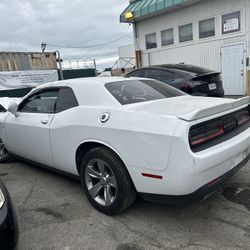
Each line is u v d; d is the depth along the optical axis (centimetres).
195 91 732
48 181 456
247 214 330
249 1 1162
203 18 1317
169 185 280
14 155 520
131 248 281
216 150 287
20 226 329
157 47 1549
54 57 1363
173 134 271
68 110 382
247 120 371
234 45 1238
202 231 303
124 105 338
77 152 371
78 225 326
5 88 1152
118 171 317
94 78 409
